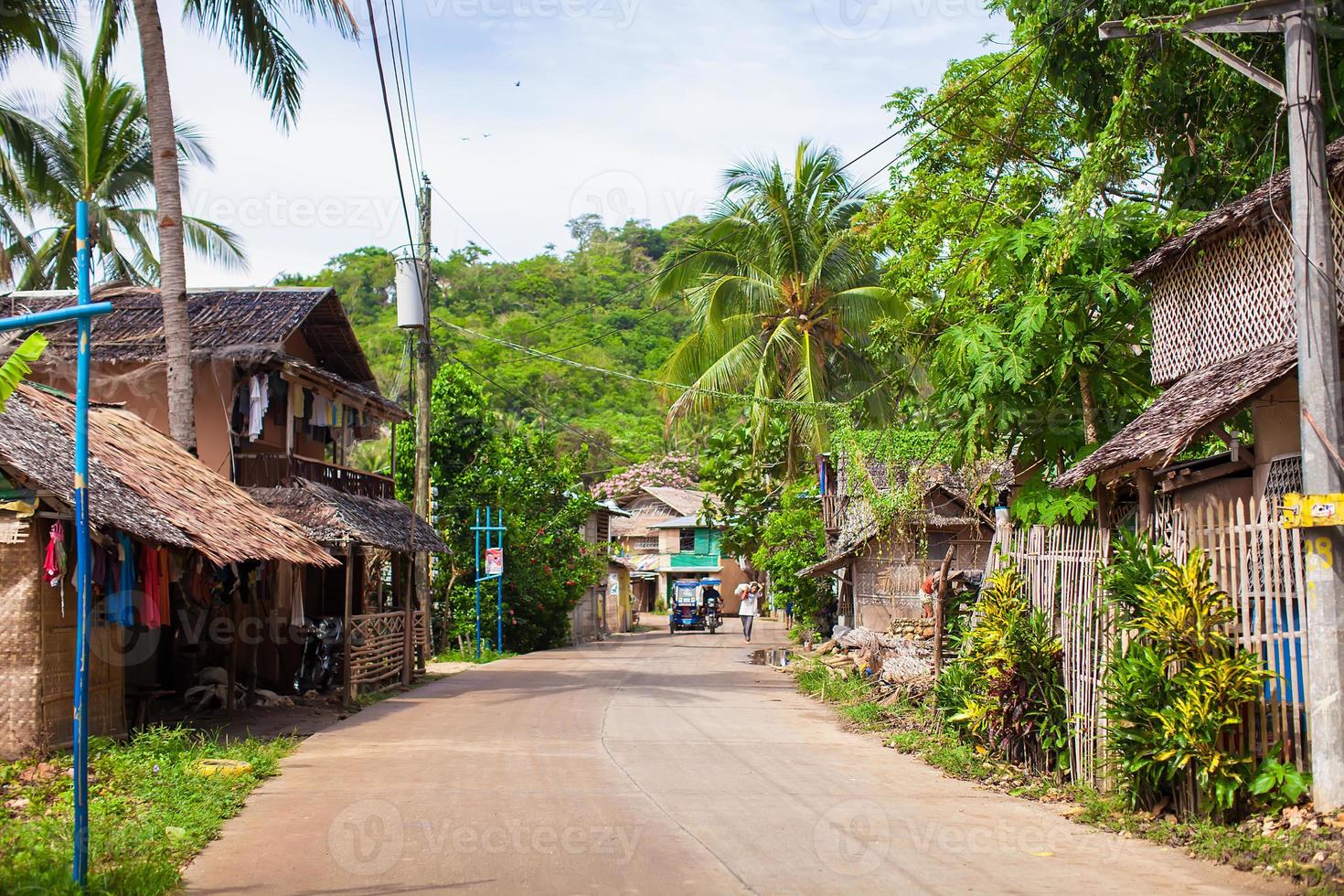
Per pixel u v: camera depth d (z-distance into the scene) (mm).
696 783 9922
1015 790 9453
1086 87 13500
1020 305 12242
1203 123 13156
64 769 9805
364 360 21766
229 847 7465
